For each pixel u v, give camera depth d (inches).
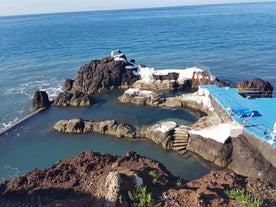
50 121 2043.6
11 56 4197.8
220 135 1521.9
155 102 2187.5
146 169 946.1
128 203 719.1
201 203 726.5
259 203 741.3
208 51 3924.7
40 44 5113.2
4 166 1577.3
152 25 7367.1
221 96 1865.2
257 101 1763.0
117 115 2059.5
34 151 1706.4
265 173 1355.8
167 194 778.2
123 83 2640.3
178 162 1553.9
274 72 2960.1
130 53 4018.2
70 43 5059.1
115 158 1059.3
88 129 1883.6
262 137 1381.6
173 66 3287.4
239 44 4266.7
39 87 2810.0
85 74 2618.1
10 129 1951.3
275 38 4557.1
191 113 2032.5
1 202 871.7
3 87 2837.1
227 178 909.8
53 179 959.0
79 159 1048.2
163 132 1688.0
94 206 735.7
